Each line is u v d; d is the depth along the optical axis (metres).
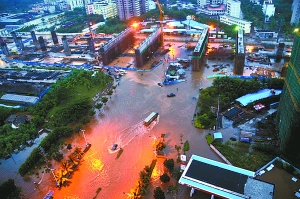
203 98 149.25
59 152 119.12
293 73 106.75
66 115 139.75
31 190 102.62
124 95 168.00
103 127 136.88
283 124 112.81
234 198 84.19
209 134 124.56
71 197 98.38
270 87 156.12
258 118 135.12
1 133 135.38
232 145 117.00
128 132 131.62
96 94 172.25
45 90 176.50
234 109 141.88
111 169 109.62
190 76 188.00
